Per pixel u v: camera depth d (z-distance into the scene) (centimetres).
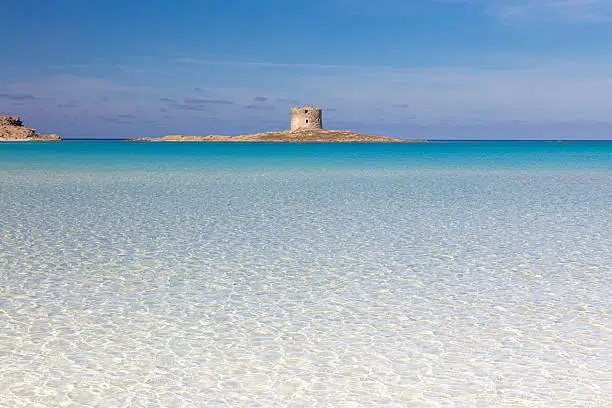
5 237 1659
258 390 735
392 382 754
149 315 1003
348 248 1526
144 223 1906
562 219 1995
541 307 1039
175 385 748
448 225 1872
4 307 1038
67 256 1428
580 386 739
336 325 955
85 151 9075
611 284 1180
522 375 771
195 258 1413
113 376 772
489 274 1260
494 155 8031
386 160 6359
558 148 12581
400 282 1201
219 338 901
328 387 742
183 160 6219
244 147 12344
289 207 2295
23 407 691
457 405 695
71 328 940
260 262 1373
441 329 935
